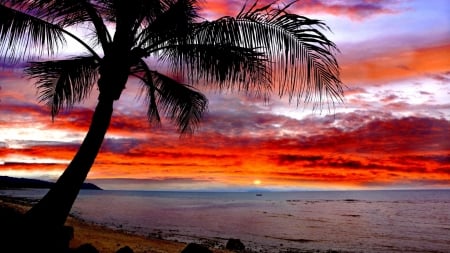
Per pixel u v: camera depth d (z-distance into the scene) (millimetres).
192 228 28625
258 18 4277
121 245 11188
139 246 11914
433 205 81750
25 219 4383
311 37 4027
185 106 6238
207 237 22875
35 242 4266
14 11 4449
